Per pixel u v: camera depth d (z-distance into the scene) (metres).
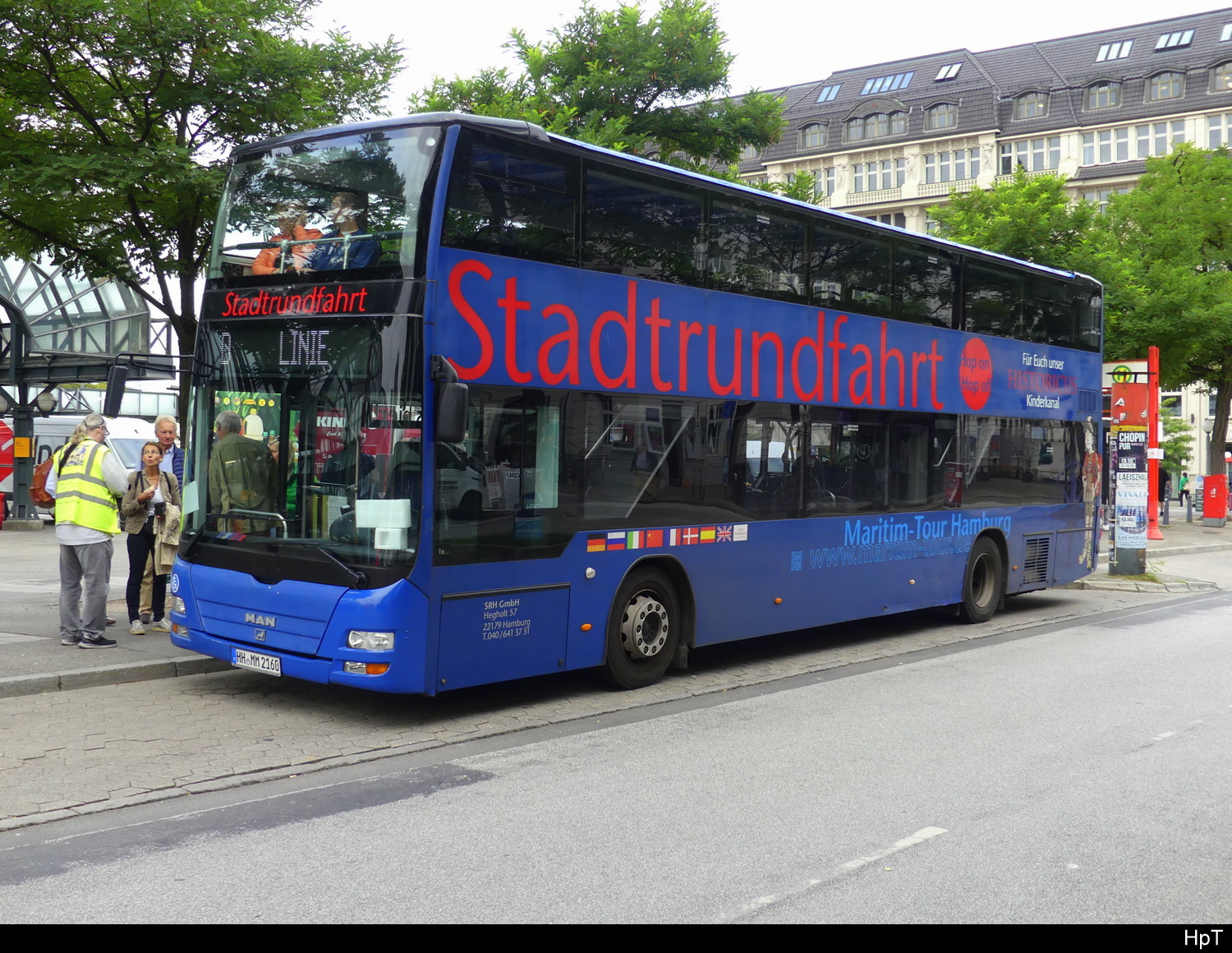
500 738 7.55
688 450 9.51
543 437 8.28
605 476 8.78
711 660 10.92
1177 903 4.62
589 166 8.59
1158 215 30.48
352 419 7.61
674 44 20.66
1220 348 29.94
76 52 10.70
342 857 5.06
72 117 11.26
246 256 8.27
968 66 73.31
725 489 9.88
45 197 10.72
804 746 7.32
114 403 9.88
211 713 8.01
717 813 5.79
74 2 10.05
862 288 11.48
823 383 10.96
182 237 11.70
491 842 5.29
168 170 10.29
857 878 4.85
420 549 7.46
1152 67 67.62
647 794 6.14
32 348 27.94
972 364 13.18
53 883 4.70
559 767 6.73
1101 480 15.98
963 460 13.07
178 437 11.41
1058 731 7.78
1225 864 5.09
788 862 5.05
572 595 8.55
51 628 10.67
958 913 4.47
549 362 8.30
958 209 29.27
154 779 6.32
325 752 7.03
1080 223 27.39
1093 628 13.27
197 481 8.47
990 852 5.23
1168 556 24.17
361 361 7.59
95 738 7.21
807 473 10.78
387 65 12.41
